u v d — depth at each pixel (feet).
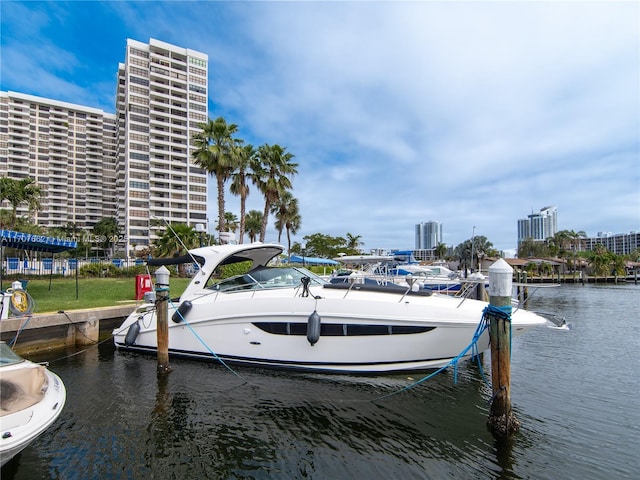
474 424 17.70
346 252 190.49
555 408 19.61
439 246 305.73
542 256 279.28
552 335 39.24
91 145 355.36
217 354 24.97
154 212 274.57
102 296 45.60
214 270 27.35
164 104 288.30
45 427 13.14
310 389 21.52
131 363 26.40
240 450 15.60
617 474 13.84
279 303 23.25
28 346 28.58
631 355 30.86
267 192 92.63
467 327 20.51
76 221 341.82
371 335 21.66
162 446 15.83
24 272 72.43
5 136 310.86
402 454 15.30
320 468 14.39
